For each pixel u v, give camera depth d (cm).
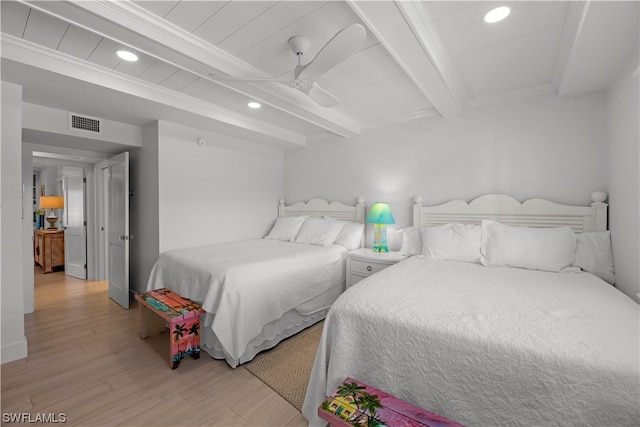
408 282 176
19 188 218
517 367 101
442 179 312
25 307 310
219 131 355
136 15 157
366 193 374
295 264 262
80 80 212
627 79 185
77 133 286
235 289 212
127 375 197
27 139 298
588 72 199
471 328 115
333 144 406
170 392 180
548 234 220
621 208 194
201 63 193
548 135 253
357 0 136
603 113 229
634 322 118
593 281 180
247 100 289
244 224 402
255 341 223
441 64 201
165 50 178
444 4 152
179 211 327
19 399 172
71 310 321
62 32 176
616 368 89
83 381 190
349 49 150
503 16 162
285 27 174
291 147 446
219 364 212
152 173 319
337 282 314
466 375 109
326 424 140
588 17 142
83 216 458
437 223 308
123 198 329
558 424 94
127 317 301
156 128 311
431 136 320
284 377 196
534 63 215
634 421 85
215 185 364
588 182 236
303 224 388
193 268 247
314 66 168
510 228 236
